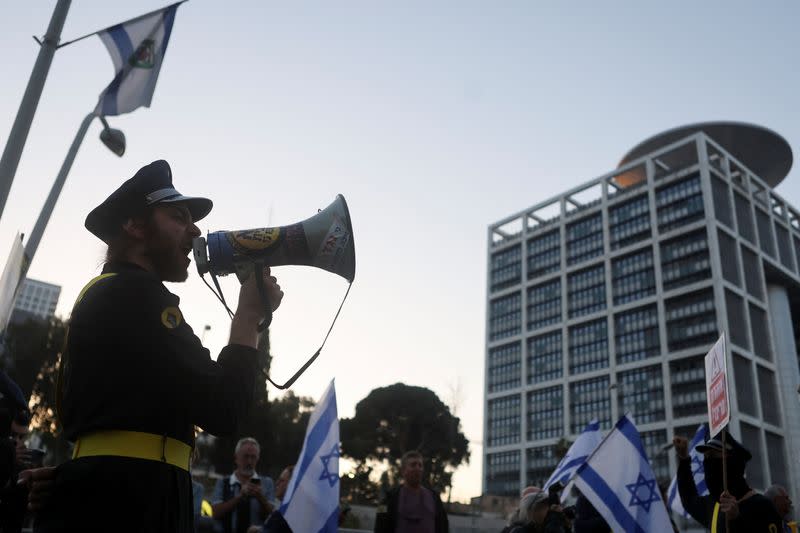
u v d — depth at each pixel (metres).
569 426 102.44
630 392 96.75
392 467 62.16
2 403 3.95
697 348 91.38
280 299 1.79
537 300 115.81
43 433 29.78
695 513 6.02
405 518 7.08
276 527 6.42
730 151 113.19
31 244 8.48
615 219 108.62
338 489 6.77
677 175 102.44
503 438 112.06
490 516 56.81
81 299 1.63
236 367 1.60
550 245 117.38
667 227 100.56
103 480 1.44
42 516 1.46
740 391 89.44
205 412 1.53
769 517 5.22
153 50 9.07
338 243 2.00
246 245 1.90
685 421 89.06
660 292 98.25
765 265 105.62
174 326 1.59
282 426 45.03
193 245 1.89
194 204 1.89
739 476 5.43
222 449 30.38
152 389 1.52
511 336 117.81
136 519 1.44
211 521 6.89
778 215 117.31
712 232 94.81
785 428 95.19
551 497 7.38
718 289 91.75
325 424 6.96
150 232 1.78
